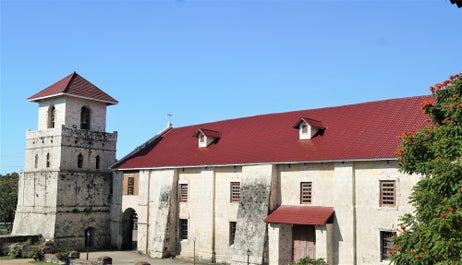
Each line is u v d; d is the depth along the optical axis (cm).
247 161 3972
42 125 5325
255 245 3738
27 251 4619
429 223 1728
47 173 5050
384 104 3891
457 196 1681
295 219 3531
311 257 3578
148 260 4341
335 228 3434
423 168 1917
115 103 5528
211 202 4244
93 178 5228
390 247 3212
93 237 5144
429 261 1675
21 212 5303
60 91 5066
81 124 5334
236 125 4750
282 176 3822
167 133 5478
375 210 3284
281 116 4506
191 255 4366
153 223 4741
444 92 2041
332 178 3534
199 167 4375
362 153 3372
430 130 2041
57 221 4856
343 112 4062
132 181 5078
